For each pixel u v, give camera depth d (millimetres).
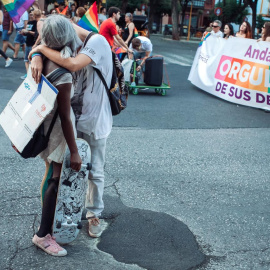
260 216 4047
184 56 19391
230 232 3693
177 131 6867
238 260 3252
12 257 3064
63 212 3062
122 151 5621
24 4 9703
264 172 5262
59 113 2809
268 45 8922
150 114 7855
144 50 9633
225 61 9852
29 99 2896
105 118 3262
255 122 7883
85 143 3002
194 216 3947
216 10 36719
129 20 12672
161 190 4484
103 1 22297
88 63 2939
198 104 9094
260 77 8984
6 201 3957
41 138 2900
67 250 3213
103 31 9344
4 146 5480
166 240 3477
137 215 3871
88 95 3162
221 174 5086
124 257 3180
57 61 2764
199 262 3178
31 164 4914
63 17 2812
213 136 6727
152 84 9609
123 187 4477
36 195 4133
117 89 3285
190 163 5383
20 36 13172
